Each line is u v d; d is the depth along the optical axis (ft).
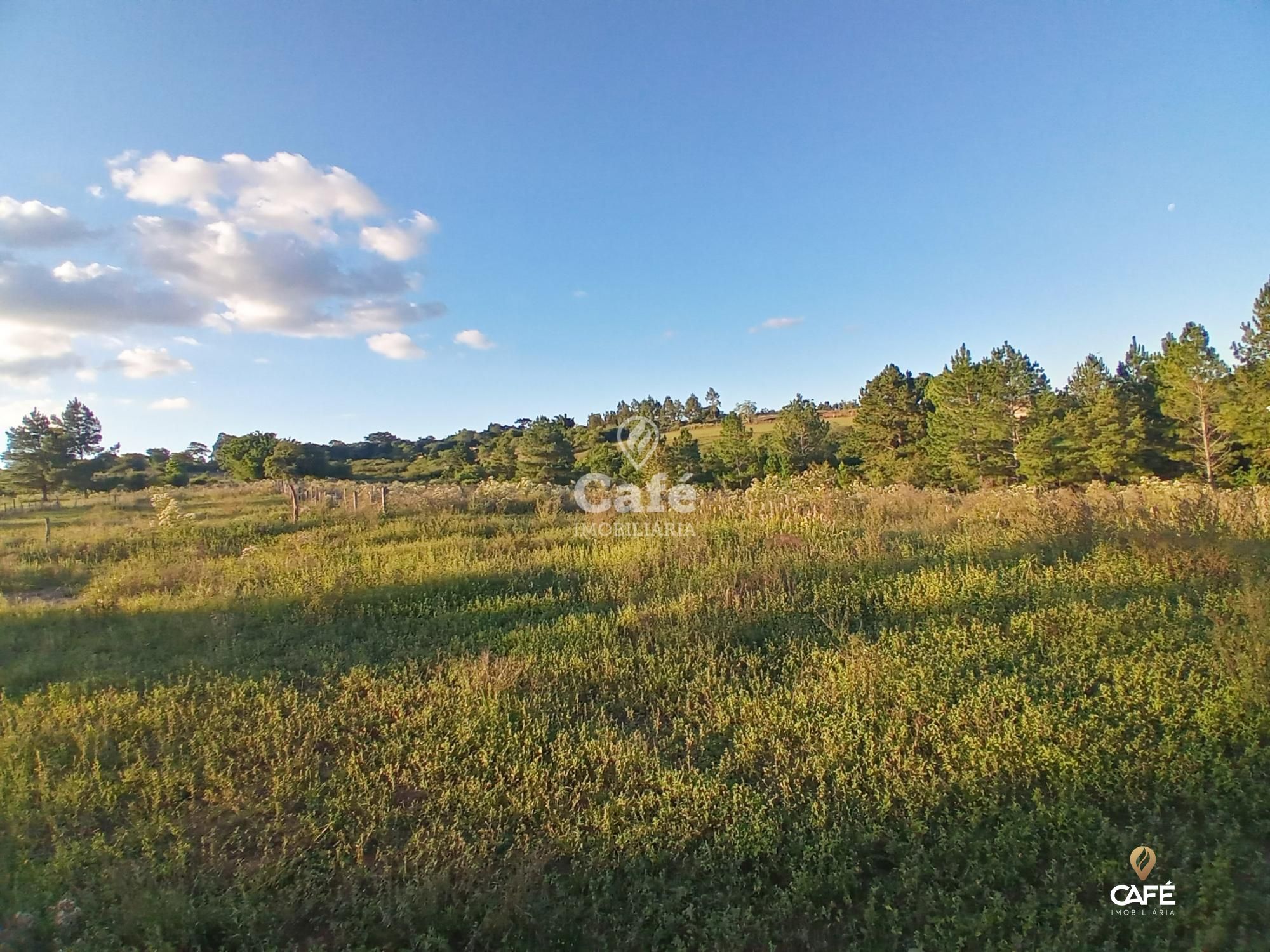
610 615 25.67
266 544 45.19
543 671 20.71
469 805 13.80
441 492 69.72
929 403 136.15
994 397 108.68
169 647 24.38
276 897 11.46
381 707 18.58
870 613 24.53
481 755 15.64
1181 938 9.98
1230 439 88.94
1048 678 17.80
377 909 10.97
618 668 20.51
